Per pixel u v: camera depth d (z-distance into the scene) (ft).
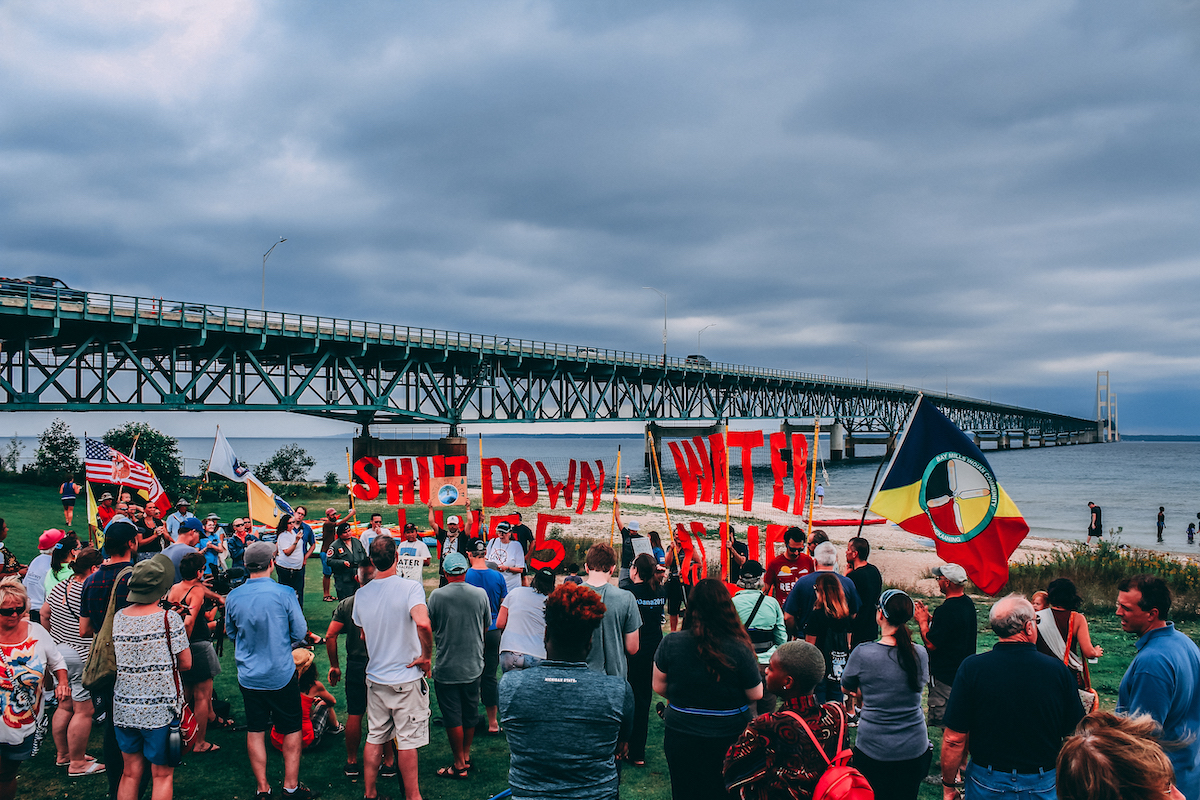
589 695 10.96
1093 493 213.05
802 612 20.88
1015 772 12.10
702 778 13.10
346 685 20.29
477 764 21.16
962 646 20.25
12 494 97.50
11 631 17.19
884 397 447.83
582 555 60.75
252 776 20.20
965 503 23.11
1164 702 12.26
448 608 20.13
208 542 34.53
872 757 14.30
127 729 16.15
